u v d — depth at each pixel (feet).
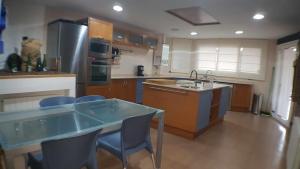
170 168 7.82
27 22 11.95
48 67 12.33
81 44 12.30
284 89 16.29
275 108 17.69
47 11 12.64
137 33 17.49
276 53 18.89
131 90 16.81
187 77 21.89
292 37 15.70
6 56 11.34
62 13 13.30
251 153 9.75
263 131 13.28
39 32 12.48
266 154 9.71
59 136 4.28
